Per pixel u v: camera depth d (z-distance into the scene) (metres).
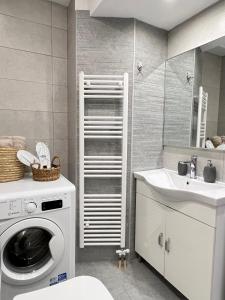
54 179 1.81
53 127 2.27
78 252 2.14
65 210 1.59
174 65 2.14
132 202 2.14
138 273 2.00
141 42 2.04
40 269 1.54
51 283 1.58
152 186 1.75
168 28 2.17
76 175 2.07
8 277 1.41
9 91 2.04
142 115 2.11
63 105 2.30
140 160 2.14
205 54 1.87
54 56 2.21
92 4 1.86
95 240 2.08
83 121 1.94
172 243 1.69
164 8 1.83
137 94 2.06
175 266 1.67
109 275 1.96
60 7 2.19
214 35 1.80
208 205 1.39
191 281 1.54
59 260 1.58
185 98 2.04
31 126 2.16
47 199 1.52
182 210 1.58
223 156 1.73
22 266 1.54
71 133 2.20
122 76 1.94
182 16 1.96
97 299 1.02
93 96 1.93
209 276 1.41
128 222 2.15
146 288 1.82
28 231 1.55
